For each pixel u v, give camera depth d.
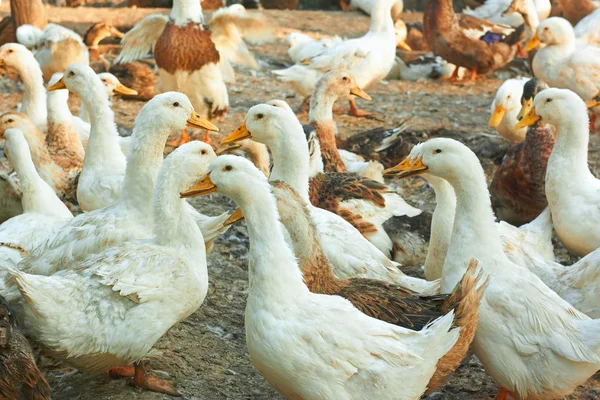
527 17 18.17
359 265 7.36
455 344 5.78
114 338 6.25
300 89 14.99
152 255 6.52
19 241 7.79
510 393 6.49
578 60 13.84
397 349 5.51
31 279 6.02
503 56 17.50
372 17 14.99
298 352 5.45
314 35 21.56
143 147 7.51
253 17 13.01
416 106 15.87
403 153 12.13
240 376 7.23
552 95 8.62
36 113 12.19
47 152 10.36
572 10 20.81
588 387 7.12
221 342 7.74
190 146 6.82
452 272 6.50
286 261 5.63
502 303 6.20
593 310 7.05
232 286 8.87
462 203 6.52
